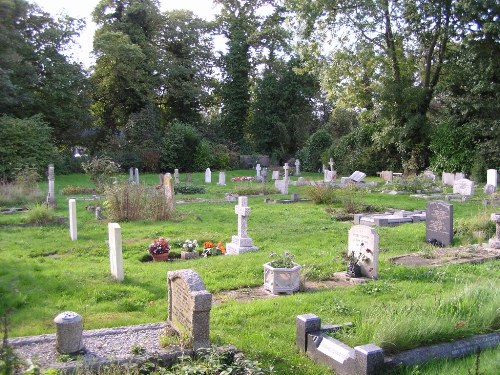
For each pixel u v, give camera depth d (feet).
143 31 171.32
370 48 109.29
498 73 103.40
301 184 106.11
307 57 116.67
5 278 31.65
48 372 16.57
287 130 187.21
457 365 18.53
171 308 23.00
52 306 27.40
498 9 97.35
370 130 139.44
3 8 114.73
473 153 110.83
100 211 60.70
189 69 179.11
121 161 147.23
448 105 117.50
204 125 187.52
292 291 30.32
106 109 167.32
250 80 199.21
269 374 18.37
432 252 41.14
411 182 92.38
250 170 167.84
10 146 111.14
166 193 62.18
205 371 17.78
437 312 22.41
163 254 40.40
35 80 130.11
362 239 34.06
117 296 29.43
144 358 18.99
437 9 104.73
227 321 24.26
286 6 111.45
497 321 21.98
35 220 55.01
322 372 18.97
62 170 132.26
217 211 67.46
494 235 47.75
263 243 46.03
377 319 21.50
